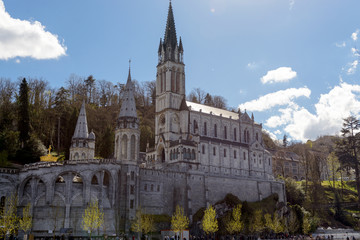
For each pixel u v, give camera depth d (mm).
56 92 152250
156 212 103312
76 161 91938
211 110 147000
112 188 94562
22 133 110812
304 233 122188
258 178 135625
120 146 101000
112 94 194125
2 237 72812
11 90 136500
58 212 87625
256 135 155250
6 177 89375
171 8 149375
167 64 138375
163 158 131250
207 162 128500
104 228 85438
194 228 107625
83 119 117188
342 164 147875
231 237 105000
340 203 150875
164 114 134625
